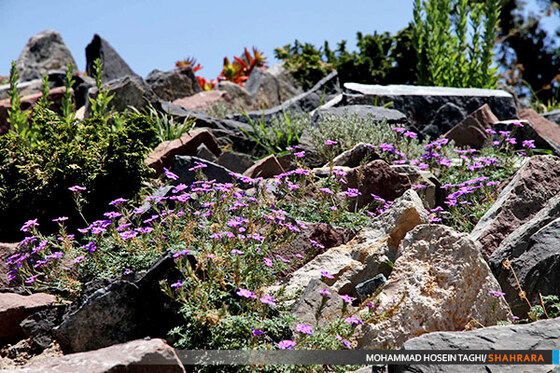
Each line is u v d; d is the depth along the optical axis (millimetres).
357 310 4062
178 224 4891
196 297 3877
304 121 10023
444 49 13711
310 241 5301
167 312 4090
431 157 6926
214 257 3961
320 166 8133
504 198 5363
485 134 9234
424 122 10664
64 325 4047
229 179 6766
